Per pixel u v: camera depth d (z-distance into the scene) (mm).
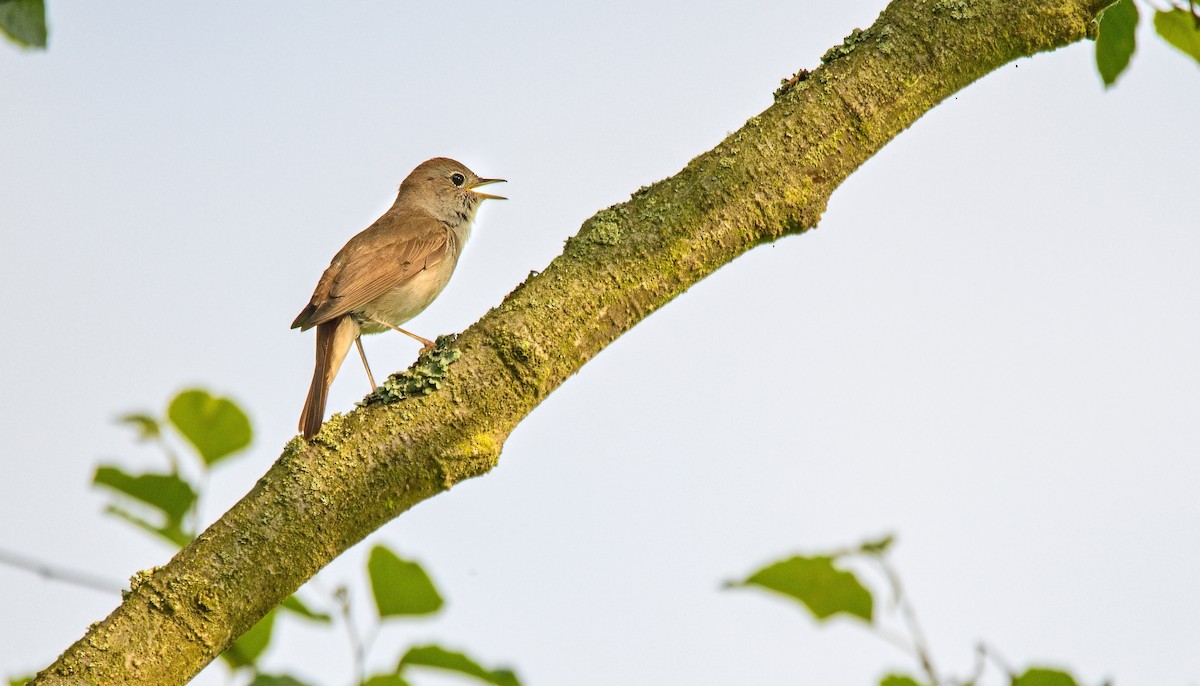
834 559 7195
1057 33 7031
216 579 5707
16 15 5379
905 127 6992
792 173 6723
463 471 6180
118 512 7363
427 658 6855
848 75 6891
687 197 6672
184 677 5609
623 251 6551
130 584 5840
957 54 6941
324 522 5918
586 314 6438
